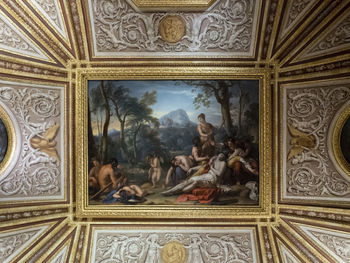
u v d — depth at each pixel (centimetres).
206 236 796
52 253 751
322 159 753
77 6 716
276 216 792
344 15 667
